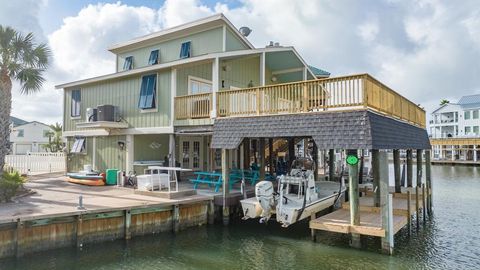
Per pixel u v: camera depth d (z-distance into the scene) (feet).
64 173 63.31
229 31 54.19
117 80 52.29
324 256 26.94
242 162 60.29
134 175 45.60
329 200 36.81
